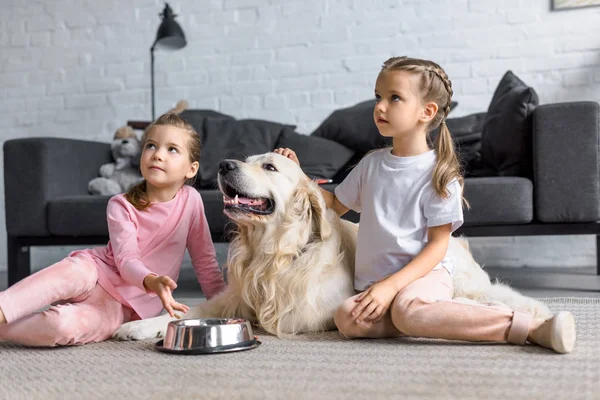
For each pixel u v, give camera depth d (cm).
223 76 379
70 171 299
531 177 254
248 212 161
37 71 400
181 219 175
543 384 106
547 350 133
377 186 165
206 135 304
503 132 257
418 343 146
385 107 157
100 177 315
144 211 168
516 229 244
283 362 127
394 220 161
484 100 344
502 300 178
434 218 156
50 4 399
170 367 124
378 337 154
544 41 337
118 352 142
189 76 383
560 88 335
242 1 376
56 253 388
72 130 397
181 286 305
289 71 370
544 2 336
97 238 280
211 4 380
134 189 173
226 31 378
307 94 368
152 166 167
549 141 237
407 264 154
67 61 398
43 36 400
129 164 316
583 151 235
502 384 106
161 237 171
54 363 132
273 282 163
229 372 119
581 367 117
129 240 162
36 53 400
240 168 160
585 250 337
